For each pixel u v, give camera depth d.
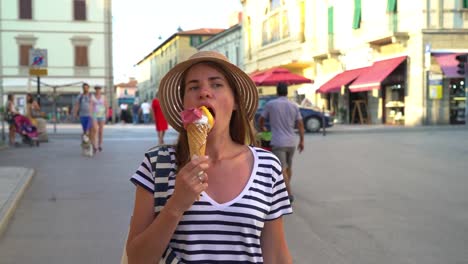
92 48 48.47
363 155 13.82
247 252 1.86
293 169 11.32
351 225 6.37
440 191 8.58
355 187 9.02
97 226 6.32
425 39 26.14
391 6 27.88
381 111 29.69
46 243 5.59
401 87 28.02
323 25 35.31
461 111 26.64
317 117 23.86
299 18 38.16
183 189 1.66
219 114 1.99
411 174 10.44
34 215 6.86
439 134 20.34
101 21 48.41
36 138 17.38
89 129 14.77
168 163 1.97
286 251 2.03
